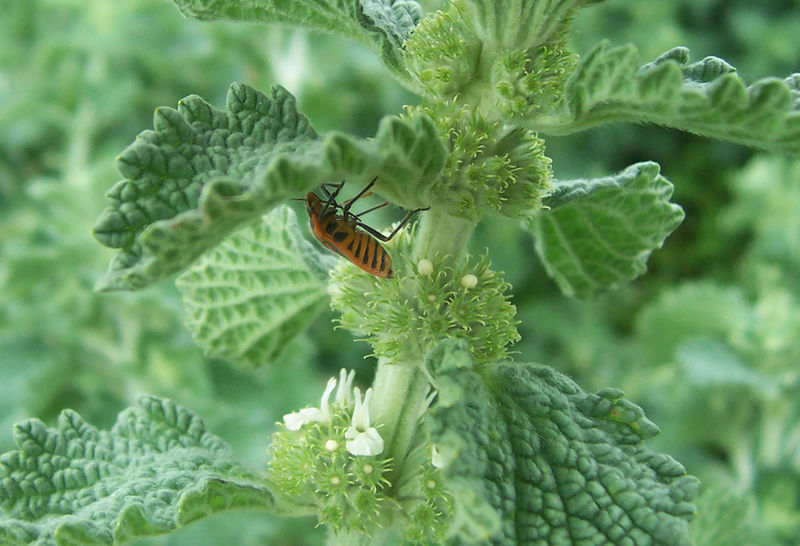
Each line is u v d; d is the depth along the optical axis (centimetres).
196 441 14
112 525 12
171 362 29
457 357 11
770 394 31
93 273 30
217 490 12
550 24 13
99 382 30
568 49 13
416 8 14
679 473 12
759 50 57
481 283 13
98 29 38
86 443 13
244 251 15
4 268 30
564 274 16
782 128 11
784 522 29
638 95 11
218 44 39
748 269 43
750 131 11
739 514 18
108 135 40
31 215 36
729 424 32
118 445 14
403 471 14
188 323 16
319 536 28
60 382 29
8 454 13
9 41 42
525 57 13
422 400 14
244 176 11
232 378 29
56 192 31
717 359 31
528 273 51
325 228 13
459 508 10
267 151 11
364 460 13
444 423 11
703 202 58
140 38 39
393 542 19
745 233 55
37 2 43
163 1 39
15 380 28
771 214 43
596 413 12
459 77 13
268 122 12
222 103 39
